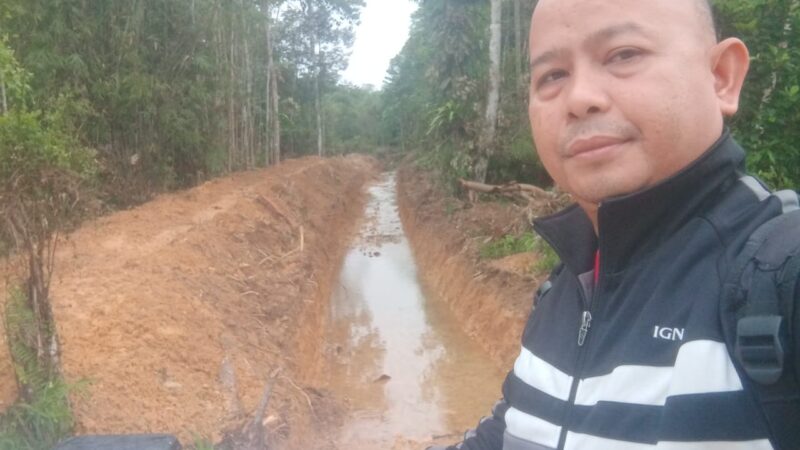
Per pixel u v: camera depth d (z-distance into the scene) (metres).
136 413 5.71
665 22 1.30
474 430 1.87
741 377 1.11
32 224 4.75
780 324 1.06
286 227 16.12
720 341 1.15
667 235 1.31
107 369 6.11
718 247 1.23
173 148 17.44
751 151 5.65
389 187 39.84
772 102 5.60
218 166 19.56
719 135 1.33
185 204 14.24
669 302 1.24
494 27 16.41
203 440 5.58
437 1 17.03
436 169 19.41
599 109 1.31
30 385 4.79
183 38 16.69
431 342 11.95
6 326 4.85
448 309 13.70
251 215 14.30
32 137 4.62
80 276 8.26
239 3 20.36
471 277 13.05
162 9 16.11
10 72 8.77
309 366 9.95
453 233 15.71
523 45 19.83
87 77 13.91
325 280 15.53
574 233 1.55
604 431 1.26
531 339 1.59
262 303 10.09
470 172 16.91
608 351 1.33
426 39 18.62
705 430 1.12
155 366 6.48
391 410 9.18
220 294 9.13
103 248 9.76
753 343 1.07
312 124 43.88
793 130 5.66
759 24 5.54
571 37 1.35
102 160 14.16
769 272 1.10
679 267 1.25
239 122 26.58
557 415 1.39
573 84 1.35
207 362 7.04
